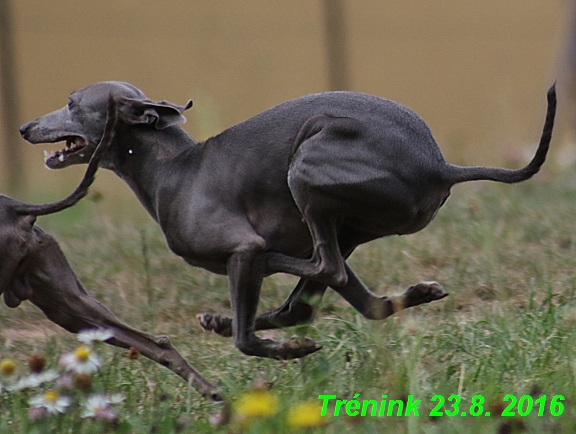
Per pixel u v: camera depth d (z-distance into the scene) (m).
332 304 11.73
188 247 9.93
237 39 30.28
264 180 9.73
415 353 8.77
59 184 23.23
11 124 24.62
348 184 9.27
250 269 9.67
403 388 8.66
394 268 12.92
